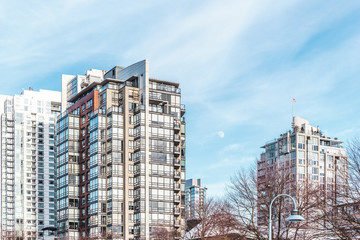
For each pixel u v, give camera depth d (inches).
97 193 5757.9
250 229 2440.9
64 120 6363.2
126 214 5703.7
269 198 2460.6
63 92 7603.4
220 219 2886.3
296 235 2320.4
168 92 6181.1
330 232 2142.0
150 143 5885.8
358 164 2047.2
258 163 2672.2
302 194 2390.5
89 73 7372.1
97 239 5442.9
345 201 2086.6
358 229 1911.9
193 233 3914.9
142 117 5895.7
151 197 5757.9
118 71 6491.1
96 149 5866.1
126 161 5831.7
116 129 5876.0
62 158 6294.3
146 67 6013.8
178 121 6176.2
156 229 5324.8
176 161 6048.2
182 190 6043.3
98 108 6072.8
